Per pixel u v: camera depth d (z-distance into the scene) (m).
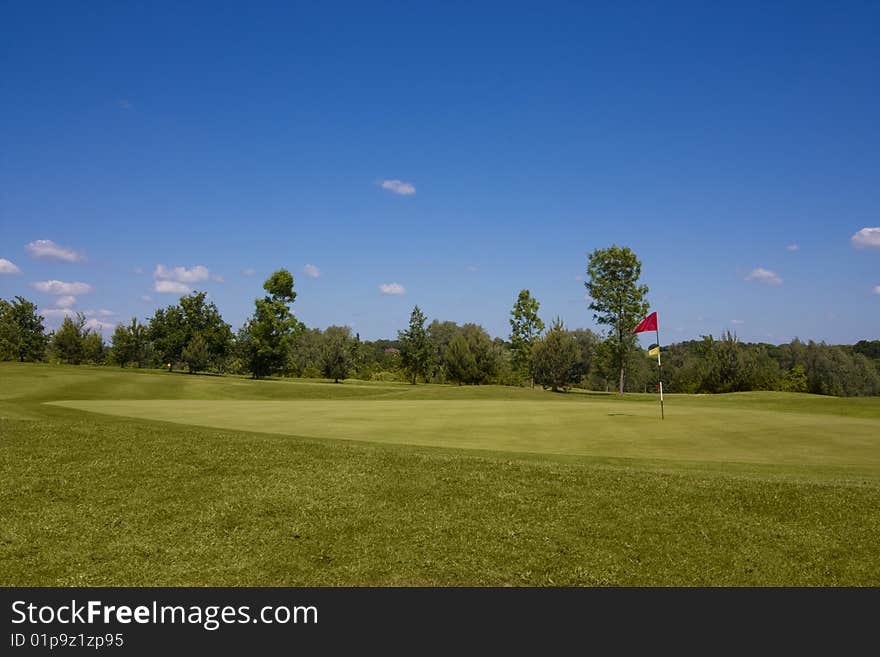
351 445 12.76
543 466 10.90
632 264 62.38
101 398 34.03
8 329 73.44
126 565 7.45
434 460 11.16
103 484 9.61
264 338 71.06
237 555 7.70
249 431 16.59
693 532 8.34
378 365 94.38
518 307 73.50
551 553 7.85
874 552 7.88
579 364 82.44
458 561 7.64
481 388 48.94
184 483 9.76
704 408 26.91
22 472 9.91
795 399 35.09
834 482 10.12
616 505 9.09
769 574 7.49
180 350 76.62
